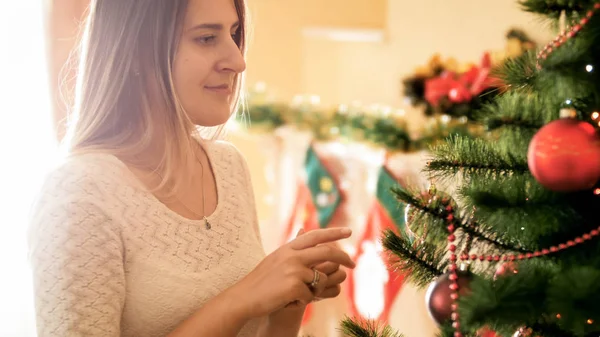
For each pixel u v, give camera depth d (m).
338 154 2.66
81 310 1.11
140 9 1.21
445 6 3.41
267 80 4.55
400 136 2.41
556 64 0.87
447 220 1.03
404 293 2.45
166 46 1.20
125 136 1.28
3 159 2.79
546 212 0.96
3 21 2.71
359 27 4.57
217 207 1.35
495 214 0.97
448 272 1.03
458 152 1.04
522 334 0.94
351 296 2.51
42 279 1.12
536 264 0.97
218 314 1.13
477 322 0.82
